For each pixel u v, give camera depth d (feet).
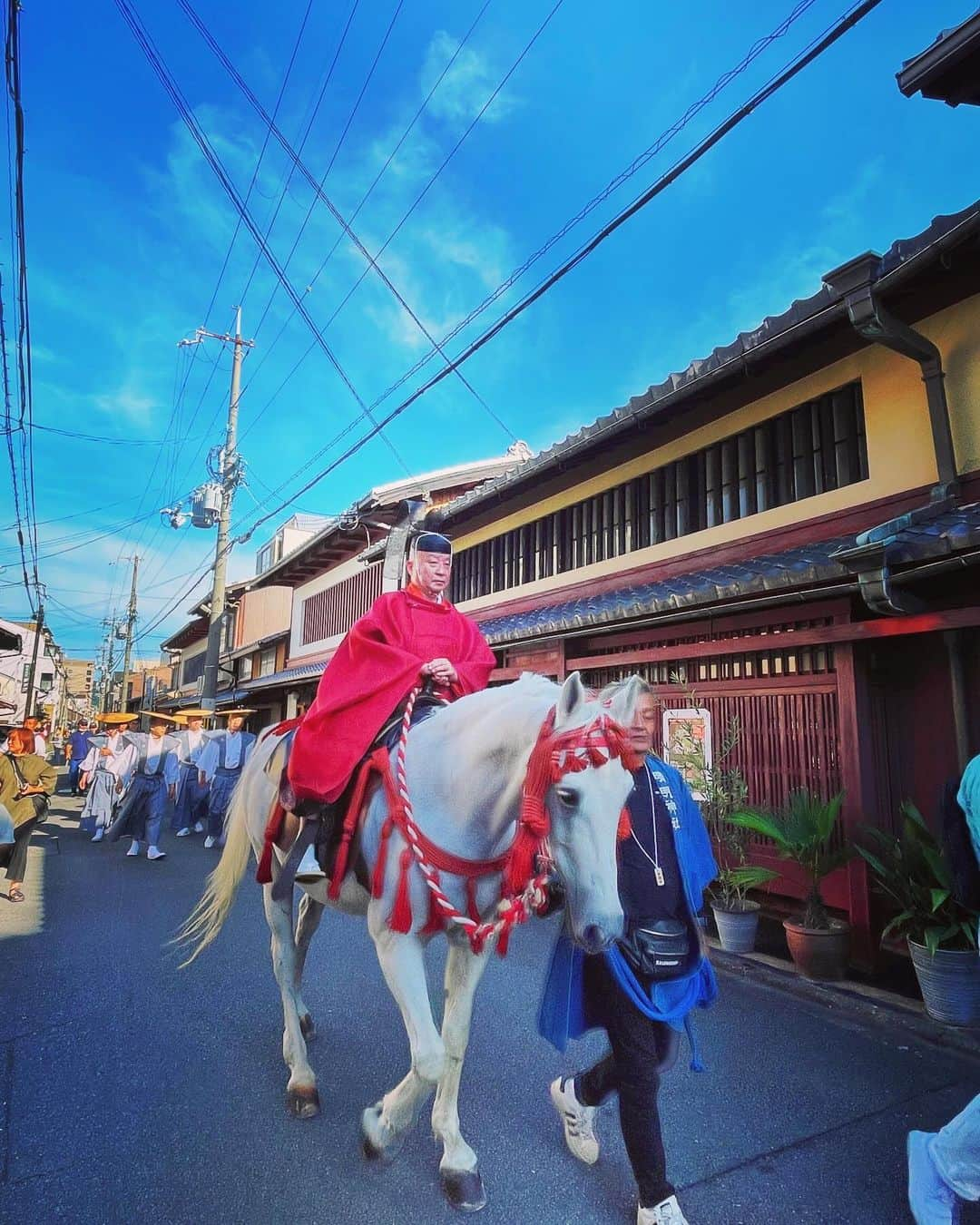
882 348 18.88
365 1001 14.60
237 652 88.94
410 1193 8.54
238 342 62.59
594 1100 8.80
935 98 14.30
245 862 13.38
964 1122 7.54
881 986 15.34
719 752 20.59
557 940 8.80
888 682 18.28
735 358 19.72
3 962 16.90
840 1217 8.17
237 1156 9.21
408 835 8.27
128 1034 12.91
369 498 48.55
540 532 33.81
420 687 9.93
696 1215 8.19
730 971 16.57
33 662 99.66
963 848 8.39
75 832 39.88
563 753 6.79
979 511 14.55
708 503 24.54
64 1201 8.27
